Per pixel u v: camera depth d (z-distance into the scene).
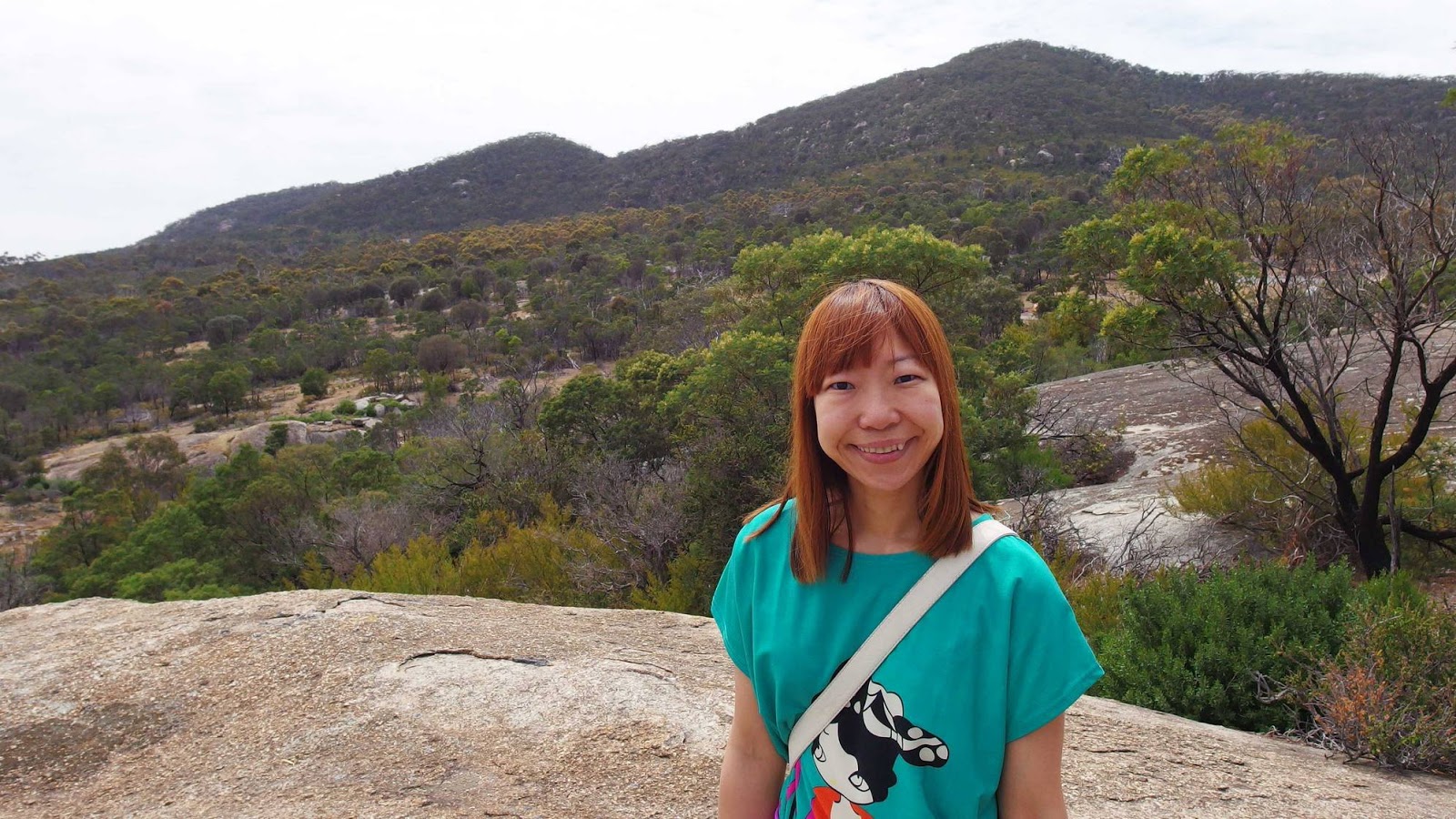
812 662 1.28
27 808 3.21
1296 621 4.92
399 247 144.00
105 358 83.56
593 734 3.46
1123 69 165.62
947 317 15.20
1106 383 19.05
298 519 20.00
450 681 4.00
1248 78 149.62
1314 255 8.94
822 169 153.88
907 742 1.22
